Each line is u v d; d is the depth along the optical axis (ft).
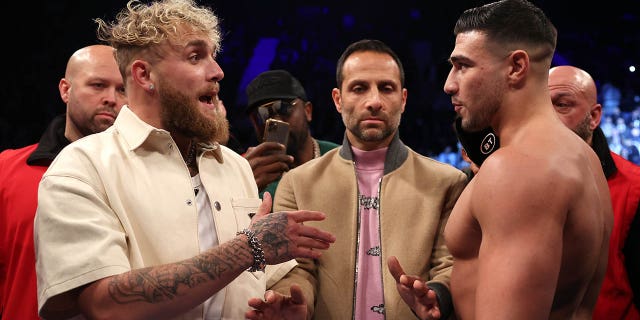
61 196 4.82
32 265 7.22
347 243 6.47
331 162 6.95
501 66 4.60
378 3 23.27
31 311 7.13
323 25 23.30
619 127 19.84
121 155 5.17
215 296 5.28
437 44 22.95
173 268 4.61
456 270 4.73
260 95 8.57
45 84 19.90
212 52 5.59
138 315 4.56
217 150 5.71
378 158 6.86
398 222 6.43
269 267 6.09
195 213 5.20
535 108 4.57
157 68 5.26
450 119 21.47
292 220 4.89
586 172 4.31
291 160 7.38
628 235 7.42
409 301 5.31
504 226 3.99
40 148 7.78
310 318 6.08
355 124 6.73
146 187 5.10
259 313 5.23
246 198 5.69
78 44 20.61
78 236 4.72
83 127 7.93
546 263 3.88
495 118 4.67
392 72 6.80
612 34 21.12
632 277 7.43
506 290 3.85
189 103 5.27
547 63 4.66
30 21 20.22
